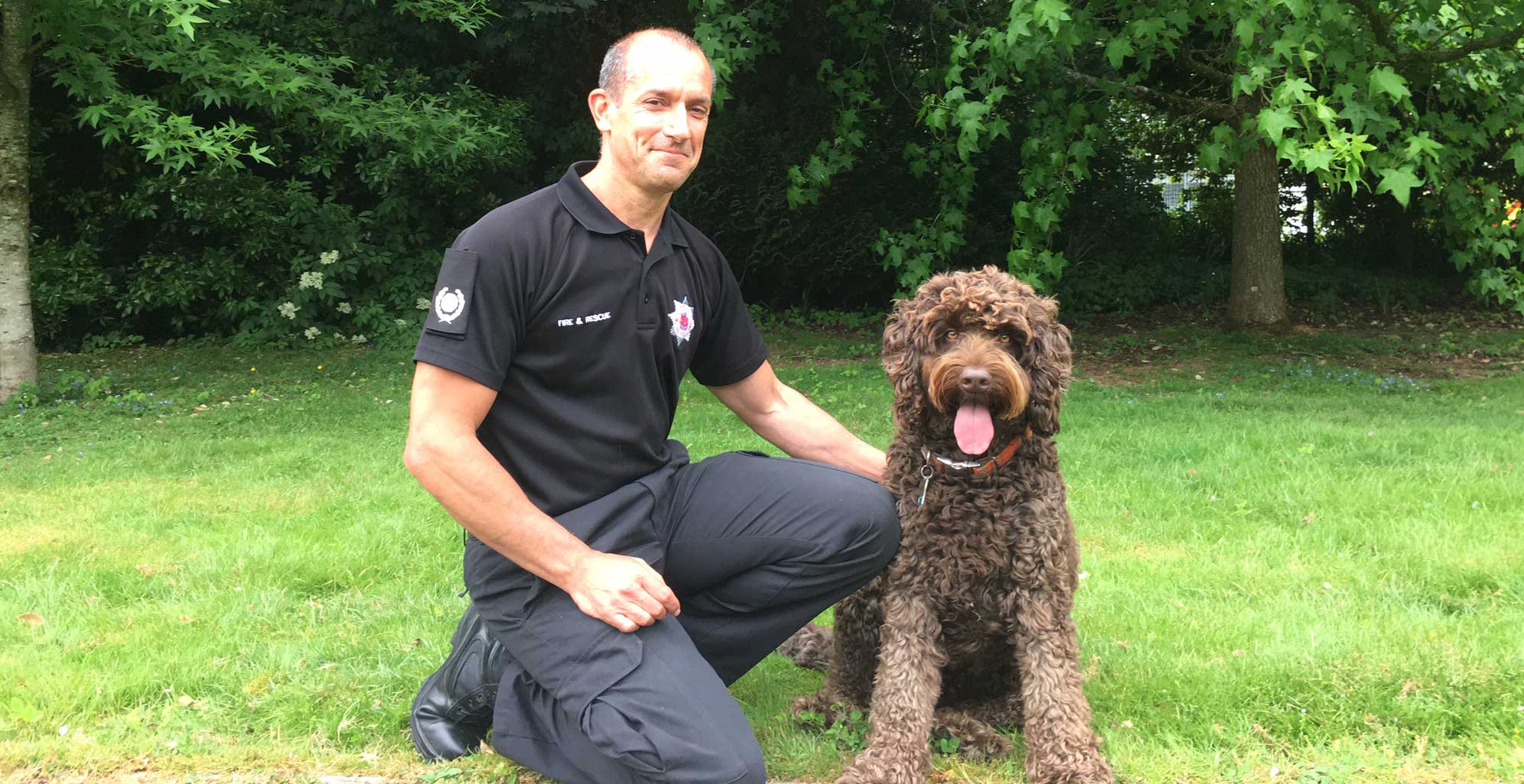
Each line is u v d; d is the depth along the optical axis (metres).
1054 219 8.84
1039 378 2.67
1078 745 2.57
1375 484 5.57
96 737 2.91
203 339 13.52
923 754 2.62
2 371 9.22
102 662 3.45
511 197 14.88
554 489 2.56
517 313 2.46
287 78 10.23
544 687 2.50
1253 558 4.47
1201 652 3.44
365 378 10.67
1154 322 14.47
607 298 2.53
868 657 3.01
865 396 9.27
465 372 2.38
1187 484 5.79
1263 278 13.40
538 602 2.50
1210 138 8.92
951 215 9.73
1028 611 2.64
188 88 11.66
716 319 2.95
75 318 13.48
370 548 4.73
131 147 12.88
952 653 2.84
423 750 2.81
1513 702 2.92
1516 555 4.29
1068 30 7.75
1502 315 14.58
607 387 2.56
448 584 4.31
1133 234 16.50
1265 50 7.46
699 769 2.26
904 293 9.90
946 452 2.69
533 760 2.59
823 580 2.71
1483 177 14.19
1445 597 3.88
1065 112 9.34
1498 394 9.34
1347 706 2.94
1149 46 7.97
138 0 8.29
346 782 2.69
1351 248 17.62
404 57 13.88
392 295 13.67
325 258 12.93
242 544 4.78
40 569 4.54
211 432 7.98
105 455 7.18
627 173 2.52
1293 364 11.15
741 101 14.73
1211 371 10.72
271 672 3.35
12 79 8.95
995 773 2.74
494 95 14.63
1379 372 10.80
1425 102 9.62
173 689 3.21
